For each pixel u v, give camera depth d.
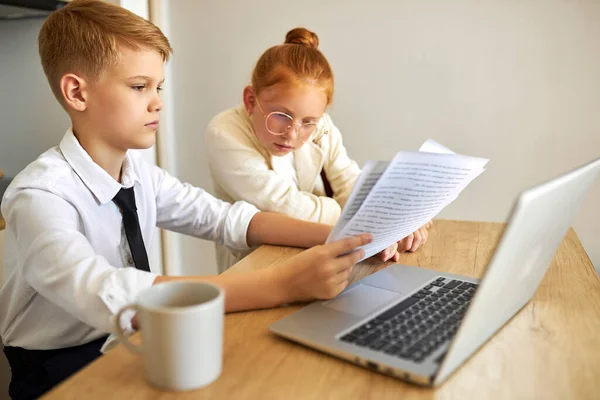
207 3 1.90
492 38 1.70
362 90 1.84
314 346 0.61
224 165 1.36
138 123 1.01
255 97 1.33
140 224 1.15
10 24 1.73
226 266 1.41
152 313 0.51
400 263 0.96
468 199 1.83
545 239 0.65
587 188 0.74
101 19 0.96
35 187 0.90
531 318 0.72
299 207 1.29
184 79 1.98
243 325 0.68
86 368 0.57
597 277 0.88
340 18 1.81
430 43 1.75
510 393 0.54
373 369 0.57
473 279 0.85
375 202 0.70
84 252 0.78
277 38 1.87
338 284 0.75
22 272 0.84
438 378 0.53
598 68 1.65
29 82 1.77
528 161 1.76
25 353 1.01
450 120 1.79
